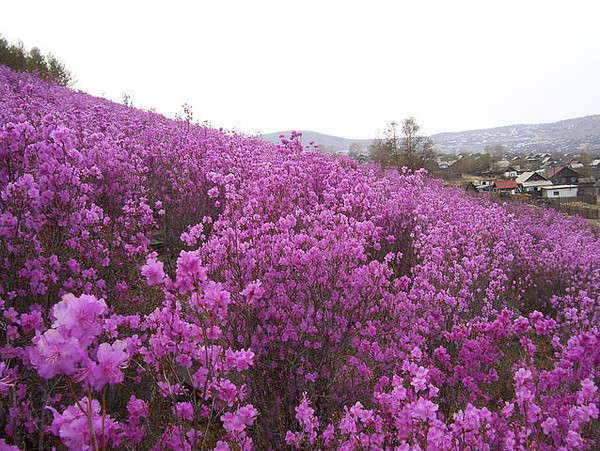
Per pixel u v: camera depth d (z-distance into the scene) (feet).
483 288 18.85
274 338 10.18
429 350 13.07
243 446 6.79
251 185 17.78
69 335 4.03
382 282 11.66
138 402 7.30
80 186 12.70
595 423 8.82
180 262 6.28
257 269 11.30
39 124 16.07
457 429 6.75
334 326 10.71
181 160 23.56
